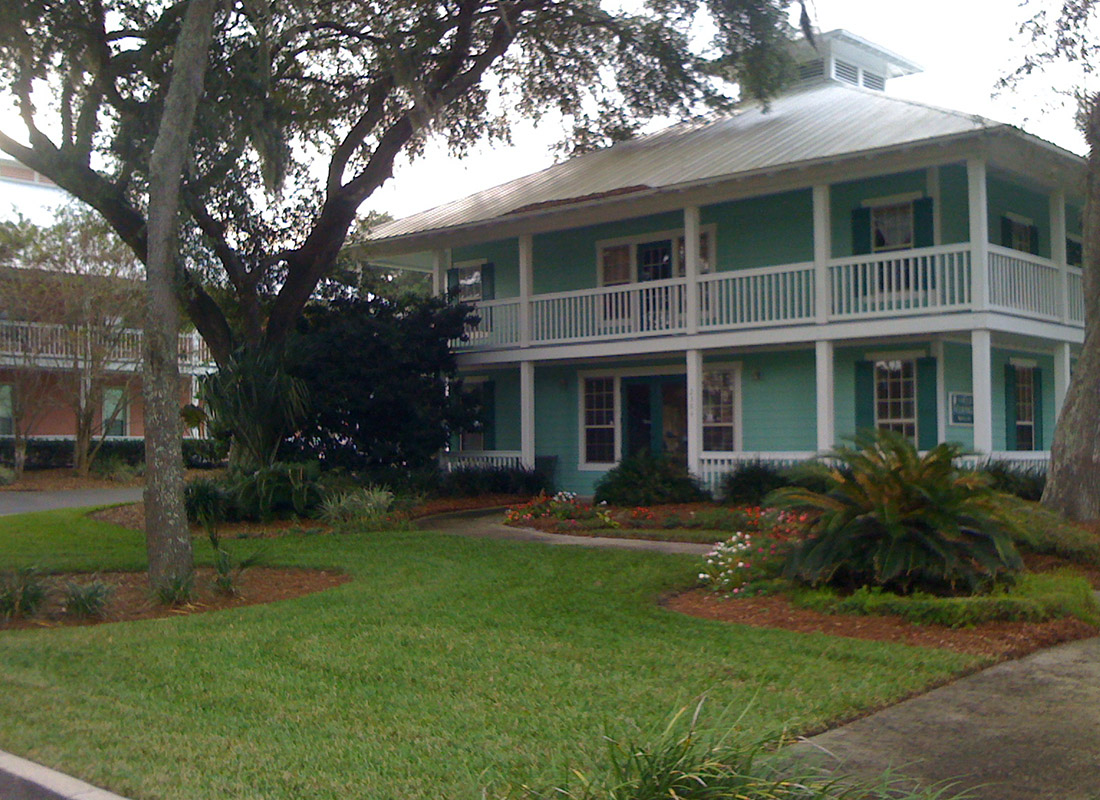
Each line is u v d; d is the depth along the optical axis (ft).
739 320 60.49
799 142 59.93
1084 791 16.29
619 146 79.61
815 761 17.47
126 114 51.67
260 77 50.90
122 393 116.78
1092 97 48.11
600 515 52.90
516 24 62.13
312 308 71.51
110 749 18.76
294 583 37.45
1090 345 44.06
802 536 32.32
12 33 48.21
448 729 19.47
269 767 17.66
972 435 59.88
